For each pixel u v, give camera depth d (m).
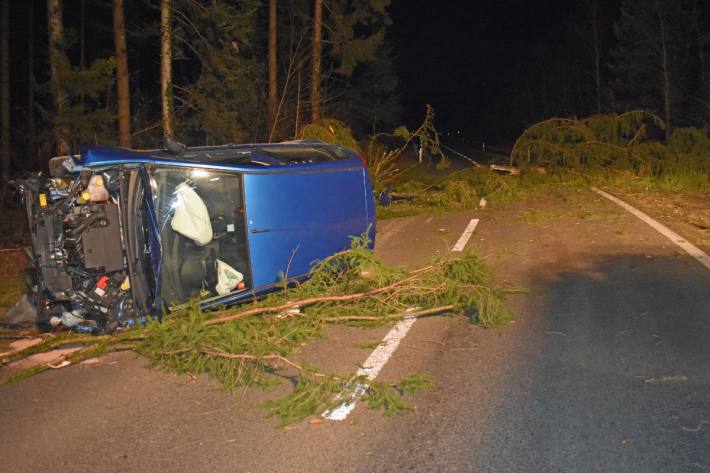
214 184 7.54
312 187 8.32
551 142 22.05
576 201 17.39
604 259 10.53
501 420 5.08
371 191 9.23
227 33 23.72
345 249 8.71
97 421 5.36
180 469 4.55
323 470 4.46
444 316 7.89
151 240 7.08
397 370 6.20
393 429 5.02
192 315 6.59
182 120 23.81
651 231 12.61
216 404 5.64
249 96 24.78
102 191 7.11
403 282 7.98
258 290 7.74
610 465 4.39
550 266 10.26
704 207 15.40
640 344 6.63
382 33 29.72
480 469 4.40
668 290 8.56
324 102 29.88
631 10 42.28
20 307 8.07
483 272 8.11
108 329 7.16
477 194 19.39
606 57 54.88
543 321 7.53
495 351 6.61
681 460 4.42
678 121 40.00
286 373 6.27
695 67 40.03
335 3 29.33
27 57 35.62
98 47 35.53
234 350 6.23
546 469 4.37
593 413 5.14
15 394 5.98
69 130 18.50
